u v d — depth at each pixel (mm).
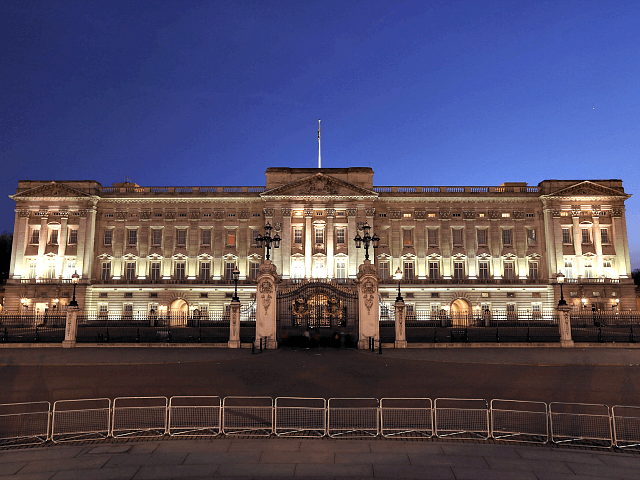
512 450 12453
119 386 21125
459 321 58594
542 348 35531
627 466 11320
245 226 72812
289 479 10391
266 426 14477
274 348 34281
